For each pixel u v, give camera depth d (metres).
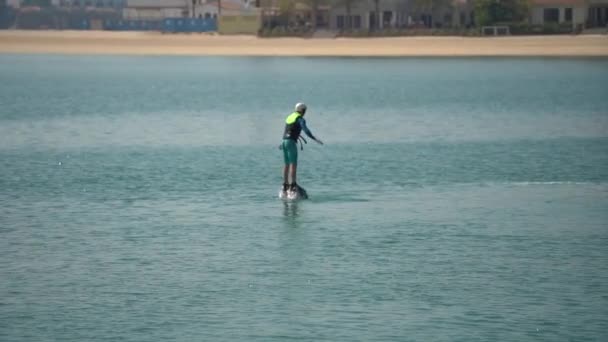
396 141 191.25
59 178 143.62
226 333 73.00
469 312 77.44
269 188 132.88
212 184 136.88
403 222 109.56
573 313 77.06
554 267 90.12
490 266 90.56
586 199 124.19
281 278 86.69
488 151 173.88
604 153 170.38
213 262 92.12
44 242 100.94
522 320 75.50
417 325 74.44
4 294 82.38
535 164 156.62
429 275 87.50
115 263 92.12
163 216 113.81
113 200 124.75
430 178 141.88
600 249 96.94
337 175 144.75
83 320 75.88
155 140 194.62
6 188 134.62
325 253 95.31
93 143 189.62
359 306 78.94
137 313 77.44
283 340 71.62
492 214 114.25
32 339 71.94
